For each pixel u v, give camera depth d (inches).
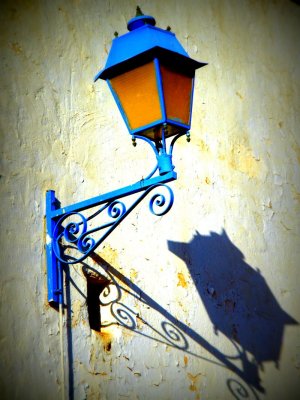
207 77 166.1
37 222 115.4
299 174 184.4
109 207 108.7
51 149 122.8
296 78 199.5
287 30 203.6
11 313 106.9
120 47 109.6
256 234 162.2
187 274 139.0
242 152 167.5
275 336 155.1
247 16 189.5
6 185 113.0
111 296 123.5
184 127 107.2
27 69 124.6
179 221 142.3
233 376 140.1
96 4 144.6
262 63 187.6
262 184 170.2
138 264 130.0
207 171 154.2
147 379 123.0
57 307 113.7
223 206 155.2
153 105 105.0
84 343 115.5
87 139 130.5
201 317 138.3
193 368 132.2
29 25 128.4
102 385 115.5
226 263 150.2
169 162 105.2
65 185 122.6
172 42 109.2
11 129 117.4
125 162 135.9
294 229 174.7
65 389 110.0
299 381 154.9
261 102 181.0
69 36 135.9
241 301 150.4
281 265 165.6
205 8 174.6
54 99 127.4
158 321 129.3
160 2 161.2
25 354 106.7
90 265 121.1
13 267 109.5
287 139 185.3
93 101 135.0
